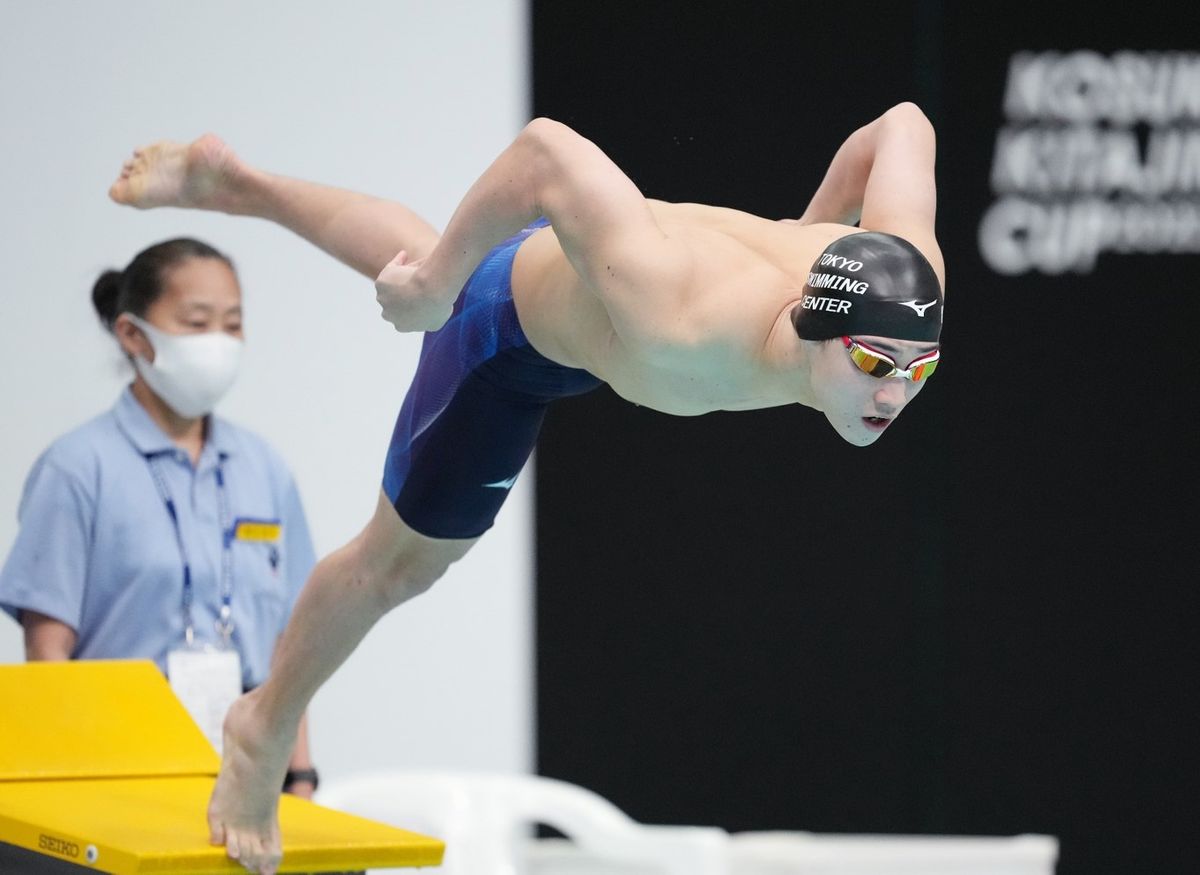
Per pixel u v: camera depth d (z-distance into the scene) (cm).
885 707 2172
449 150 1997
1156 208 2189
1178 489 2206
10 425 1862
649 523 2131
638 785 2125
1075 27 2175
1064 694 2202
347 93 1975
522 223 909
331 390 1958
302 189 1130
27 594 1455
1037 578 2195
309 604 1091
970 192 2173
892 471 2175
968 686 2188
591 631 2119
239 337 1545
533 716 2098
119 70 1908
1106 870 2206
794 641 2159
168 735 1354
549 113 2089
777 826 2153
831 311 809
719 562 2144
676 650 2136
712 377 862
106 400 1884
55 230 1883
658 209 969
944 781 2178
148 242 1908
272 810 1088
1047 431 2191
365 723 1983
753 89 2123
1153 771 2211
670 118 2109
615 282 852
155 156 1181
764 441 2153
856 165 992
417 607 2003
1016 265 2183
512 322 997
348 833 1147
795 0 2130
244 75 1947
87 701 1355
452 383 1036
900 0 2147
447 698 2008
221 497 1545
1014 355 2188
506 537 2030
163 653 1491
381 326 1975
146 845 1071
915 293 805
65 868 1135
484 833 1781
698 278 853
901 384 812
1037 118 2173
